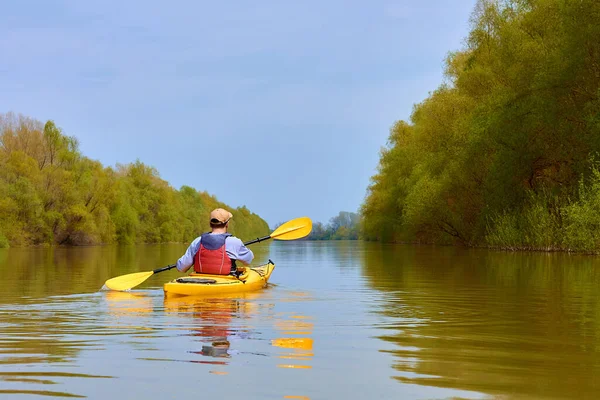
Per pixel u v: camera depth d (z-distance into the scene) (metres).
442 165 31.61
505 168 24.56
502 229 25.69
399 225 43.47
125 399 3.24
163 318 6.18
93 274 13.06
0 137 46.81
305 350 4.51
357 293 8.84
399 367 3.96
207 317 6.27
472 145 26.25
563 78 21.98
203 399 3.24
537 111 23.02
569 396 3.29
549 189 24.55
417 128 40.34
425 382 3.58
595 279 11.27
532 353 4.43
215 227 9.38
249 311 6.77
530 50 23.77
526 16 24.70
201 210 87.25
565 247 22.88
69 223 46.41
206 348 4.57
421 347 4.66
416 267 15.31
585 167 22.19
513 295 8.57
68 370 3.86
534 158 24.11
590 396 3.28
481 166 27.44
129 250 35.16
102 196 49.66
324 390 3.41
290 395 3.32
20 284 10.36
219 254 9.07
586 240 20.56
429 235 41.28
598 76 21.98
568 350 4.55
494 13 27.48
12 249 37.31
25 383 3.55
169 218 67.69
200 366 3.97
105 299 8.01
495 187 25.95
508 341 4.92
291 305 7.34
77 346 4.64
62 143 47.97
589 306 7.31
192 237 77.44
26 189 42.47
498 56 26.03
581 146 22.66
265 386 3.48
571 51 21.61
